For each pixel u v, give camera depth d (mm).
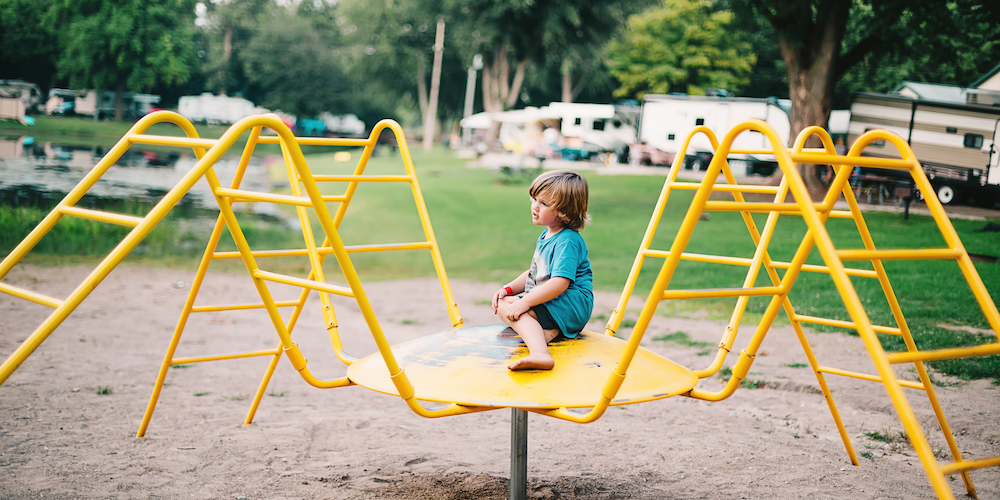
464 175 32688
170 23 54781
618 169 32812
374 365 3326
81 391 5711
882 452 4516
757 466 4215
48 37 52094
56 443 4352
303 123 71812
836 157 2527
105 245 15414
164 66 53562
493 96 49844
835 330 8453
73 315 9234
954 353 2395
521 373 2984
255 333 8641
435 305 11180
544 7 46188
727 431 4984
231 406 5508
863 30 23703
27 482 3662
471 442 4727
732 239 16016
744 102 30578
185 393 5855
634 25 44719
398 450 4484
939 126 19844
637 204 22625
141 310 9844
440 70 60812
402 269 15555
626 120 39719
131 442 4441
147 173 28594
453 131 79562
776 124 29828
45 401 5363
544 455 4426
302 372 3373
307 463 4176
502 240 18641
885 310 9117
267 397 5871
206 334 8422
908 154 2857
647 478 3988
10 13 49719
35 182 23109
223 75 71438
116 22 50875
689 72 43625
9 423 4738
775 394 6023
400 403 5875
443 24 54594
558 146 38781
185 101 60969
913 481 3980
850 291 2209
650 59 43625
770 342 7965
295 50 67188
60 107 53438
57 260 13938
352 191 4258
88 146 36156
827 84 19672
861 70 31625
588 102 63438
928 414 5277
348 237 19297
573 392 2871
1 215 16250
